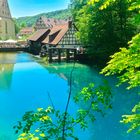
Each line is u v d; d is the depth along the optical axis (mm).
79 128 18719
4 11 104750
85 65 45906
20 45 79250
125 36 43312
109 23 44094
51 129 6699
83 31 47000
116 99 25125
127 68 9055
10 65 47781
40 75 38156
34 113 6844
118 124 19609
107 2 7168
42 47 63969
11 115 22172
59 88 30688
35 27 124312
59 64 47750
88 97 7359
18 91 29750
